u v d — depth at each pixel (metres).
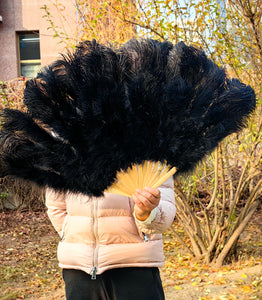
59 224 2.03
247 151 4.68
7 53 12.72
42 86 1.78
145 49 1.78
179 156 1.66
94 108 1.66
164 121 1.66
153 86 1.68
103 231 1.87
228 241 4.85
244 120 1.81
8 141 1.81
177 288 4.28
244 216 4.83
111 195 1.86
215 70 1.83
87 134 1.66
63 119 1.71
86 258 1.89
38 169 1.79
